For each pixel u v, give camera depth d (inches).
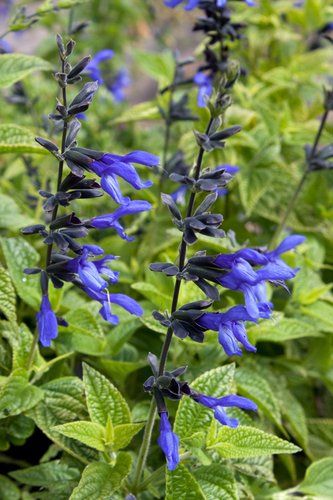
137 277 35.4
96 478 26.6
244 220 39.3
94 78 37.6
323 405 38.4
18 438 29.6
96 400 27.9
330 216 38.6
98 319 32.4
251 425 29.8
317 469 30.3
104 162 25.1
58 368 30.6
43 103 47.7
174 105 36.3
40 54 60.6
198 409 28.0
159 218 36.8
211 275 25.1
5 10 67.0
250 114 37.9
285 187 39.0
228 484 27.4
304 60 47.3
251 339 32.0
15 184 40.9
